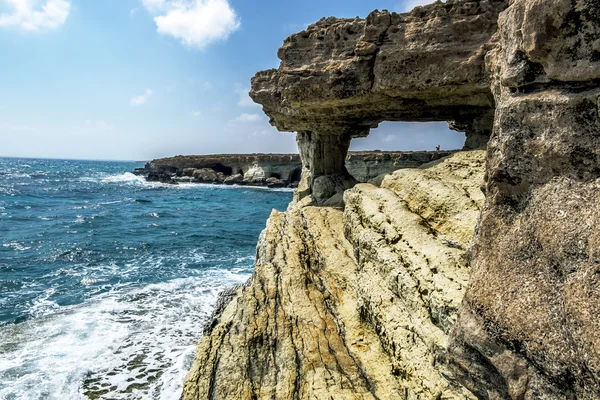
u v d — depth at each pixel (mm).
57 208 51312
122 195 70312
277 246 11266
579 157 3361
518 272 3635
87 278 21328
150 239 32969
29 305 17078
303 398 6008
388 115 13383
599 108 3248
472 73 9547
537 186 3699
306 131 17188
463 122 12977
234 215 49531
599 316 2734
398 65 10406
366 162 50156
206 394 6555
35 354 12617
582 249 3037
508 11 4418
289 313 7961
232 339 7691
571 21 3369
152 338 13930
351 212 10055
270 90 14984
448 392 5047
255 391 6422
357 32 11648
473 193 7398
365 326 7281
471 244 4863
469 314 4027
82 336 13961
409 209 8203
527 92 3920
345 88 11531
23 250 27641
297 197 17500
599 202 3098
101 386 11047
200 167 100500
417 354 5730
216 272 23062
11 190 70312
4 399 10328
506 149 3959
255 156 88625
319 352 6824
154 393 10773
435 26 9914
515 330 3428
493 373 3807
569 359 2953
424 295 6094
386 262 7191
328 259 9664
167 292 18984
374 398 5762
